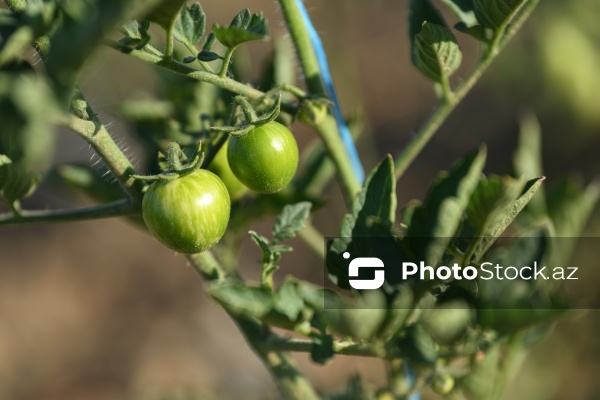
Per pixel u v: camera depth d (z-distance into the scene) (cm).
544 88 156
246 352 188
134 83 124
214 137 70
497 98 197
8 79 56
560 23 149
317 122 69
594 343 111
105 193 75
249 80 80
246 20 63
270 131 65
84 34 56
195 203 63
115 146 64
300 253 192
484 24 68
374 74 216
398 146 211
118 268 210
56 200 188
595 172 165
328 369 154
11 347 201
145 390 90
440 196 64
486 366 71
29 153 57
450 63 69
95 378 199
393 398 73
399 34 217
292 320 64
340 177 72
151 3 55
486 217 61
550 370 110
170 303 205
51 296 208
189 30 64
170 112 75
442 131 207
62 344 202
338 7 124
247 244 197
